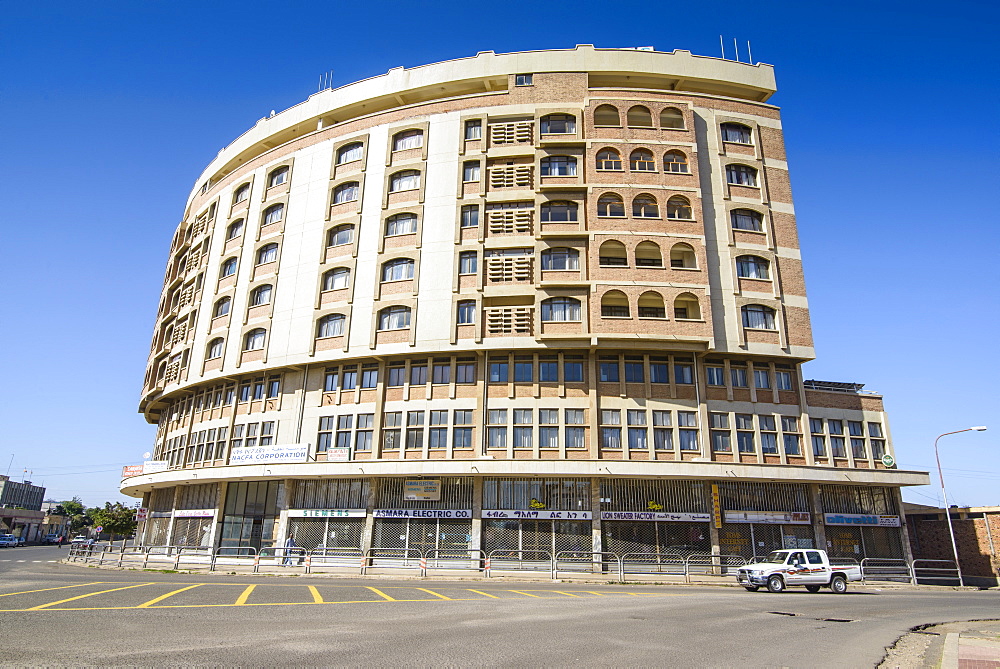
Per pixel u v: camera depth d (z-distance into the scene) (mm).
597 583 26609
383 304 38125
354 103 45312
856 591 25656
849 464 36562
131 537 75625
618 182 38156
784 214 39906
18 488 113000
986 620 16484
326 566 31031
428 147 41062
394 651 9133
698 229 37406
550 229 37781
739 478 33406
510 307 36438
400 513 34188
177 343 49188
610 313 36594
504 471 32844
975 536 38250
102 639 9242
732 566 32438
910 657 10602
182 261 54969
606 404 35125
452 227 38750
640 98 40031
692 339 34938
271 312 41469
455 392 36125
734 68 43000
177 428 47094
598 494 33219
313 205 42906
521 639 10578
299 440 38125
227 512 38906
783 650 10695
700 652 10156
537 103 40781
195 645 9031
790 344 36938
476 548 32938
